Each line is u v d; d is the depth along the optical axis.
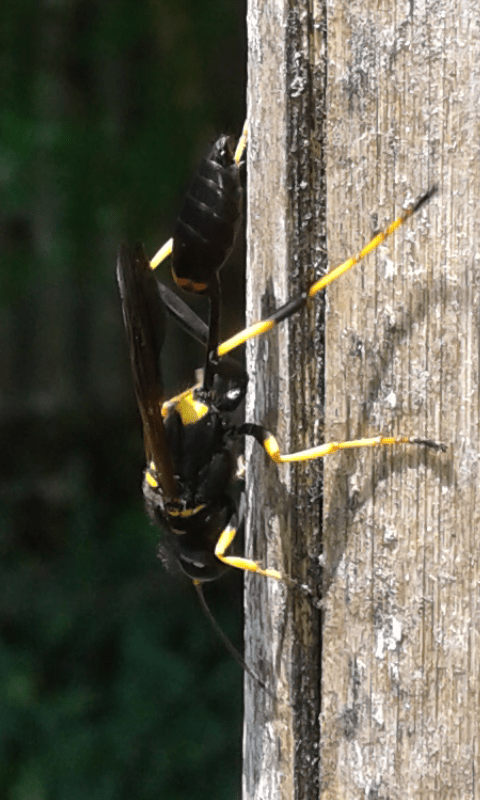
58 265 0.57
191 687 0.46
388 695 0.30
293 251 0.30
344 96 0.30
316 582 0.30
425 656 0.30
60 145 0.55
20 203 0.55
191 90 0.57
